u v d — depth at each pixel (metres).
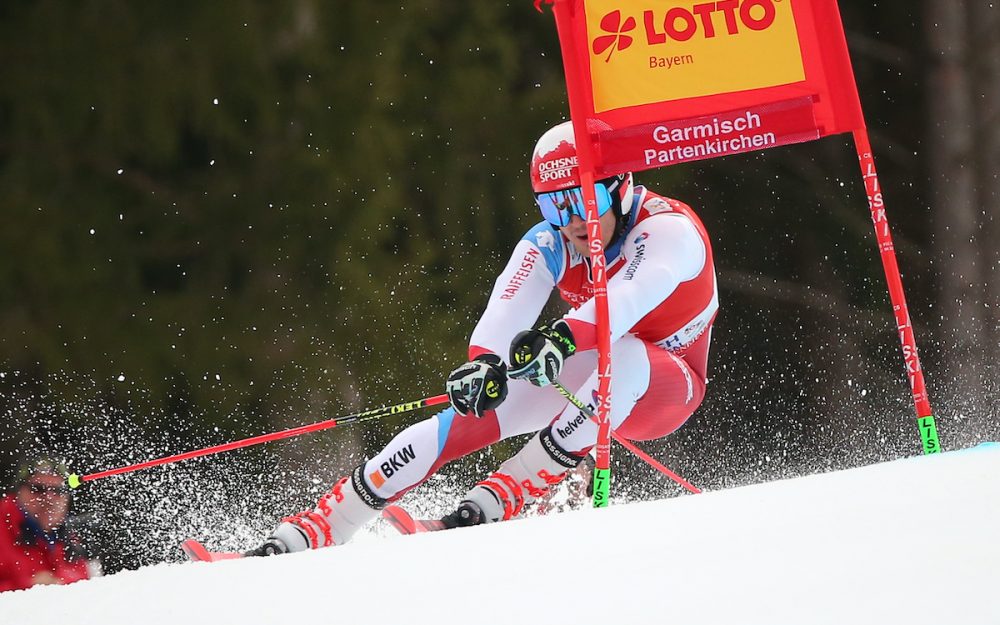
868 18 50.09
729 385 45.34
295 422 40.00
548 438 13.07
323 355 40.72
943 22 44.53
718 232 47.84
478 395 12.55
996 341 42.47
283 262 42.09
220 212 42.81
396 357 40.75
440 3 45.12
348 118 43.16
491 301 14.43
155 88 42.75
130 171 43.12
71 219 42.09
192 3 43.38
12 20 43.19
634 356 13.50
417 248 42.66
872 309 46.94
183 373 40.97
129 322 41.34
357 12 44.06
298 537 12.98
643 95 13.12
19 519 18.98
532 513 15.27
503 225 44.41
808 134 13.13
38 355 40.53
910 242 47.69
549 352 12.34
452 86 44.47
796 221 48.19
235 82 43.12
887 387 45.12
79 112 42.72
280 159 42.91
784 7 13.12
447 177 44.03
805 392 45.84
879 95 49.56
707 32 13.12
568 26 13.19
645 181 47.16
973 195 43.53
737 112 13.09
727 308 46.91
